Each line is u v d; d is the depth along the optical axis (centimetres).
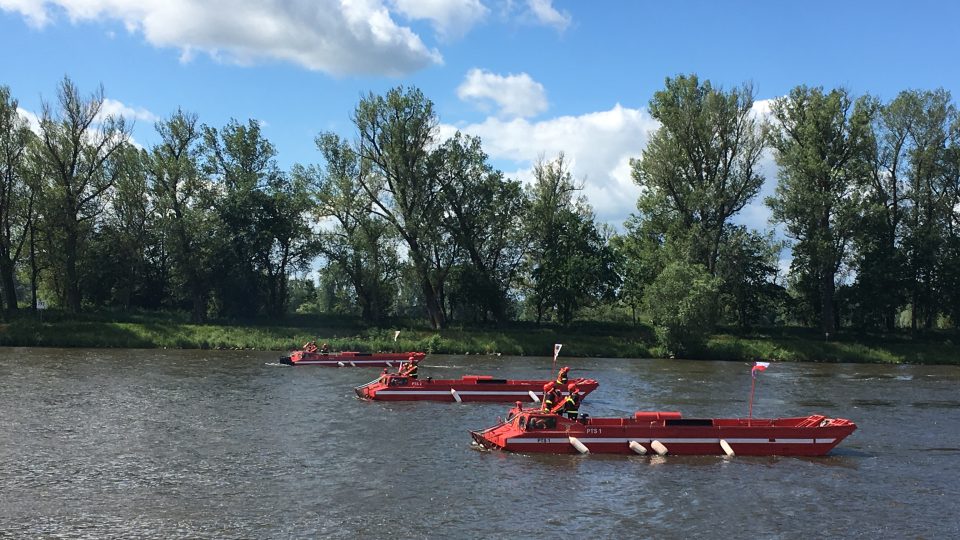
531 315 10181
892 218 7931
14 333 6750
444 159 7738
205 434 2936
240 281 7919
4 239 7512
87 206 7744
